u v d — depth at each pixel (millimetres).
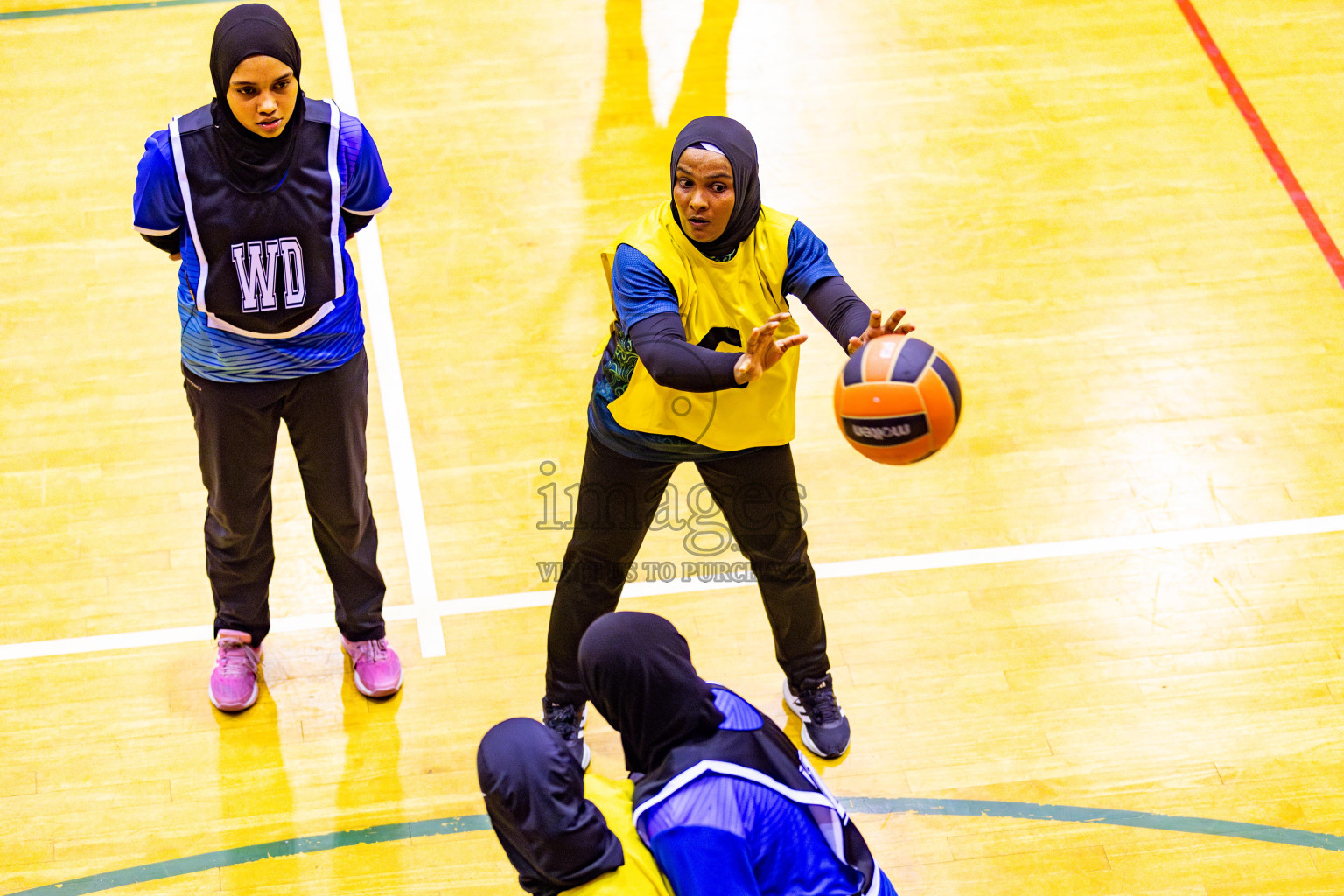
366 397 9109
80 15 16219
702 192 7359
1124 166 14867
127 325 12836
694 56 16078
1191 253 13930
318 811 9570
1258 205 14438
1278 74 16031
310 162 7832
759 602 11078
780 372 8023
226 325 8047
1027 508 11742
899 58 16203
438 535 11477
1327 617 10938
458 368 12719
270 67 7195
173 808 9531
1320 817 9609
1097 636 10820
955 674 10570
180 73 15523
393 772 9844
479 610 10961
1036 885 9227
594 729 10242
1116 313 13328
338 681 10438
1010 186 14641
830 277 8023
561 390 12594
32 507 11375
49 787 9602
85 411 12102
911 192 14531
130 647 10531
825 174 14703
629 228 7949
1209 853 9398
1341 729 10172
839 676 10539
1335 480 11945
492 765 5629
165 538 11266
